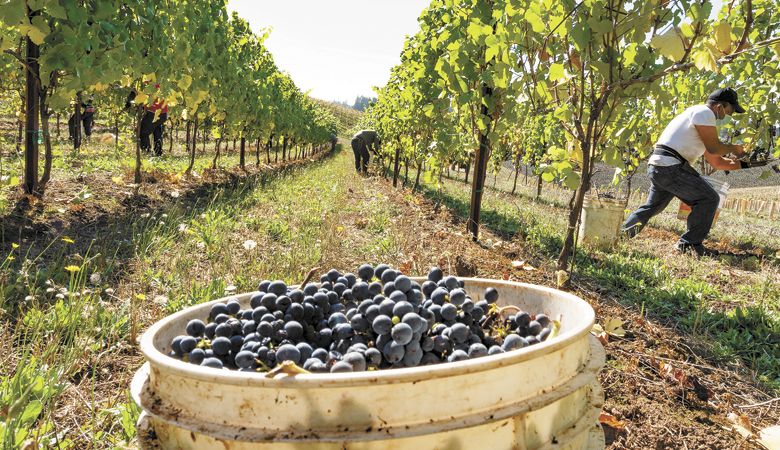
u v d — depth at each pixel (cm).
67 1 546
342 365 133
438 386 125
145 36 732
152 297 419
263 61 1619
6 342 315
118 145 1565
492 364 129
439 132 921
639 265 620
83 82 590
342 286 198
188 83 859
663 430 293
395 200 1158
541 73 537
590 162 512
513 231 827
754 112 905
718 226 1132
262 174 1405
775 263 723
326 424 122
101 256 468
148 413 136
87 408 269
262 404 124
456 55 684
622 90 482
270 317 169
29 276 401
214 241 564
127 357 329
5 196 619
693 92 912
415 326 153
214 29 1074
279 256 536
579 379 150
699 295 518
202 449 129
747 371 379
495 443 131
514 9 499
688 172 707
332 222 675
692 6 402
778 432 292
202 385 129
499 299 216
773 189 2289
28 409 229
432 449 124
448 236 714
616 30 454
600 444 173
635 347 396
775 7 761
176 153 1944
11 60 805
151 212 708
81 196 663
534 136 1493
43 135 664
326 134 3997
